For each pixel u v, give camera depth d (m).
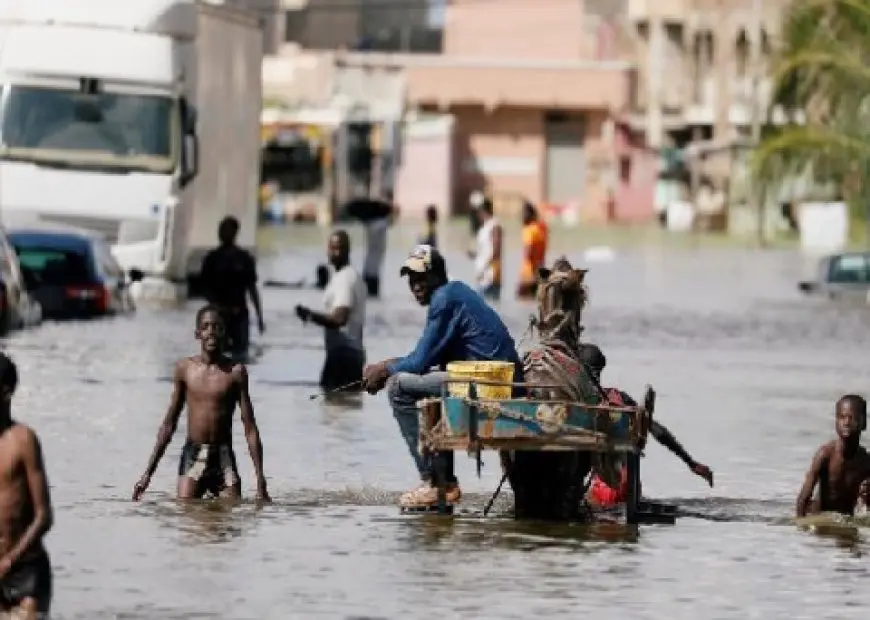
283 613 21.38
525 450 26.77
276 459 32.75
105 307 59.69
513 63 182.75
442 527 26.58
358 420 37.94
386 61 182.25
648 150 183.00
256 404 40.25
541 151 184.00
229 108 71.62
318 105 162.88
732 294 83.44
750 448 35.88
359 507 28.02
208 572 23.33
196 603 21.73
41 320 57.41
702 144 168.25
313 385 43.69
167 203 63.78
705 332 63.09
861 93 92.56
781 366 52.22
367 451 33.78
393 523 26.78
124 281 62.12
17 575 20.20
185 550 24.53
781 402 43.56
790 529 27.20
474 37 194.50
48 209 63.22
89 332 54.47
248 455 33.03
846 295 79.69
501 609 21.81
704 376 49.09
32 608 20.25
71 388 41.44
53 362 46.47
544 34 192.50
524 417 26.45
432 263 27.81
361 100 176.50
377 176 156.12
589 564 24.33
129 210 63.69
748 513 28.47
